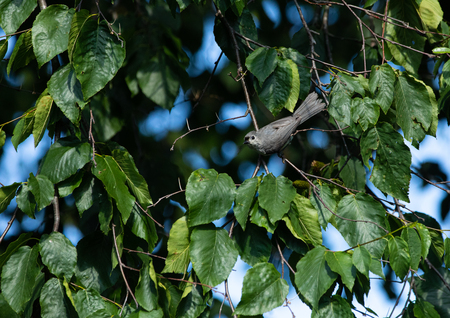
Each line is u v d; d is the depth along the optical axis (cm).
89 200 556
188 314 537
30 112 546
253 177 574
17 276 517
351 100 584
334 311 511
